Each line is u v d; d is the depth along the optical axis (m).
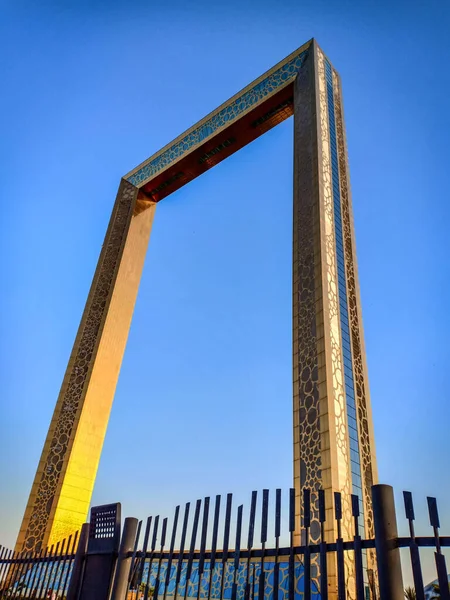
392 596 2.67
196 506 4.23
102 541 5.21
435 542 2.65
